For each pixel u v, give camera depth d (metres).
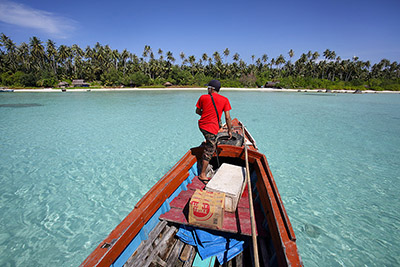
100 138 10.47
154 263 2.46
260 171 3.61
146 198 2.70
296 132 12.12
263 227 2.77
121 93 44.81
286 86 64.75
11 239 4.12
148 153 8.49
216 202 2.63
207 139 3.48
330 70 77.69
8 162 7.56
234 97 36.81
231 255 2.61
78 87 58.03
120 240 2.03
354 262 3.62
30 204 5.21
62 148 8.99
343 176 6.71
